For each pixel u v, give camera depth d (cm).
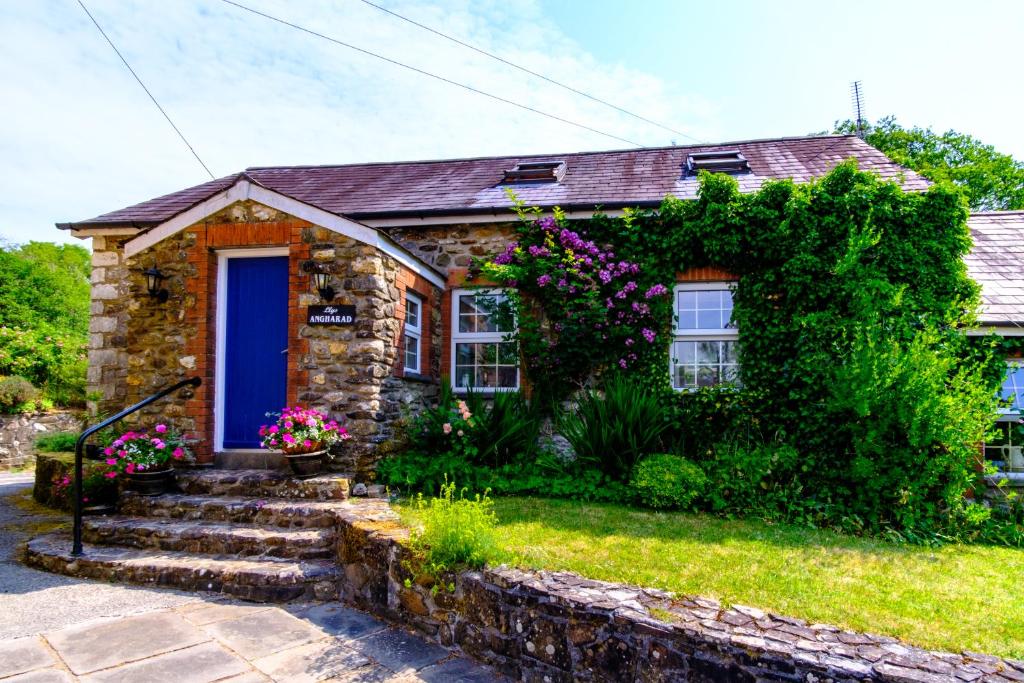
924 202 720
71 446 859
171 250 658
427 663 346
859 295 680
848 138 1066
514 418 692
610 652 298
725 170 952
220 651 350
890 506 591
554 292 784
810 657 254
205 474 597
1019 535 575
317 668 332
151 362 653
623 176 959
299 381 623
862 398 587
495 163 1125
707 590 359
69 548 503
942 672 245
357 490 577
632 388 715
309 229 632
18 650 344
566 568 385
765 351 737
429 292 790
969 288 704
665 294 771
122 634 370
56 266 2473
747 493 603
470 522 398
